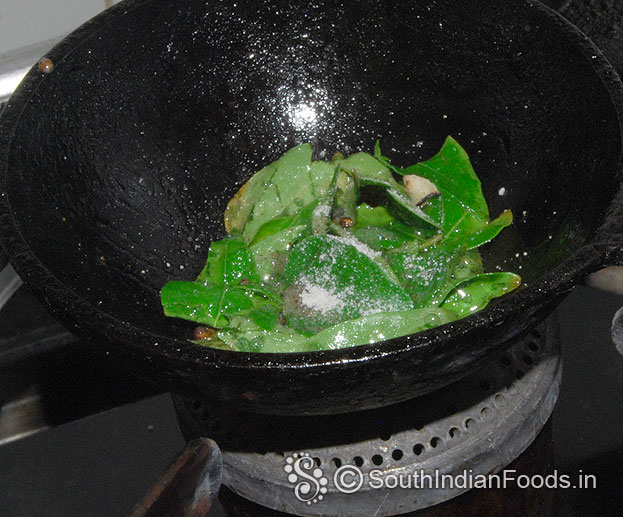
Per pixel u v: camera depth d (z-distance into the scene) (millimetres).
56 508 359
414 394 281
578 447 351
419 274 339
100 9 407
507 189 362
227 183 387
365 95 392
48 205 318
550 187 341
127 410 388
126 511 354
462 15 359
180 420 346
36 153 319
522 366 338
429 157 388
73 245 324
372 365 250
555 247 325
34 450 378
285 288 343
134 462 369
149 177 365
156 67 361
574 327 388
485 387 332
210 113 380
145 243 356
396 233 360
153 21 353
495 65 360
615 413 360
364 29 379
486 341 261
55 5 395
